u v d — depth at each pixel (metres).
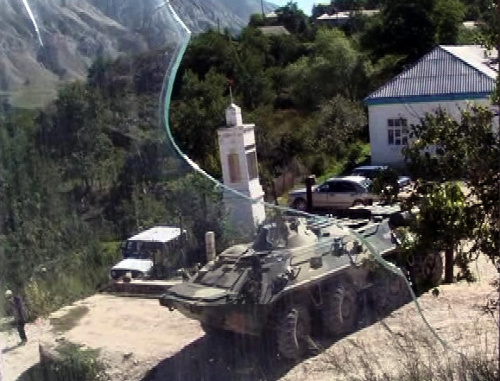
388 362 3.42
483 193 4.84
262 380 2.56
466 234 4.82
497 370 4.28
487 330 5.19
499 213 4.63
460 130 4.97
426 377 3.70
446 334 4.97
